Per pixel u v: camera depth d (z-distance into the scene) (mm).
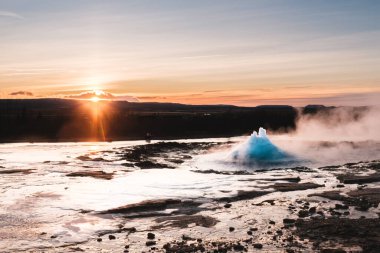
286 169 22281
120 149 33531
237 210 12969
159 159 27969
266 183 17516
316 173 20312
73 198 14805
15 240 10250
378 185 16375
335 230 10297
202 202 14180
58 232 10883
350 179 17406
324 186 16516
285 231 10500
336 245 9258
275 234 10305
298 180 18188
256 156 26156
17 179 19062
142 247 9625
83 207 13523
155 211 13094
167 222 11758
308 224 10961
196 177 19469
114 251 9406
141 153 31344
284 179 18453
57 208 13422
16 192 15969
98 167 23453
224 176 19719
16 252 9414
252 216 12156
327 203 13414
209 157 28469
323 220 11305
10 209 13297
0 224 11633
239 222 11570
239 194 15266
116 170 22219
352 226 10555
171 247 9500
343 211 12312
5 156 29344
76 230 11062
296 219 11578
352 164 23062
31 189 16562
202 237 10305
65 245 9875
